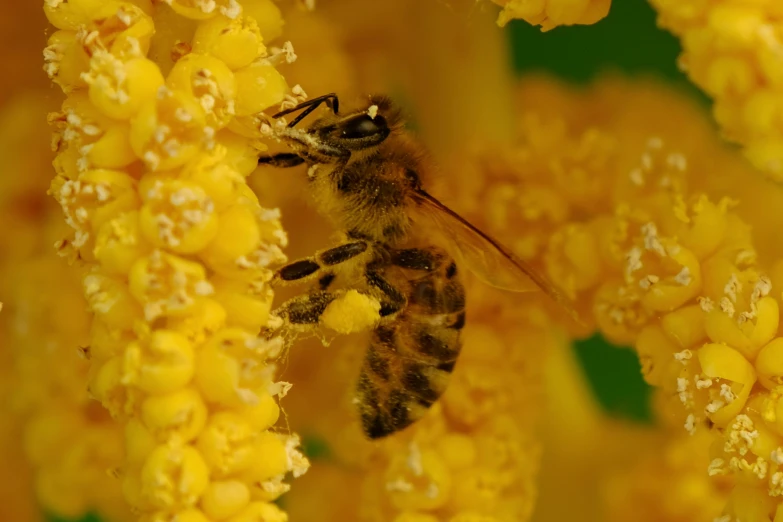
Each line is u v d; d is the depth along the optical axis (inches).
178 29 3.9
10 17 4.5
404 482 4.2
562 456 4.6
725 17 3.9
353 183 4.5
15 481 4.5
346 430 4.4
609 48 4.8
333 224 4.5
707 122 4.7
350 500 4.4
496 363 4.4
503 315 4.4
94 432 4.3
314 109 4.4
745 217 4.3
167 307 3.8
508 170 4.4
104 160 3.8
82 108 3.9
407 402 4.4
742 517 4.0
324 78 4.5
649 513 4.5
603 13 4.0
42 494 4.3
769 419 3.9
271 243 3.9
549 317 4.3
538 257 4.3
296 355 4.5
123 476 3.9
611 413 4.6
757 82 3.9
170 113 3.8
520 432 4.3
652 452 4.5
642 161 4.2
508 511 4.3
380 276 4.5
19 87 4.5
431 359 4.4
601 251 4.2
